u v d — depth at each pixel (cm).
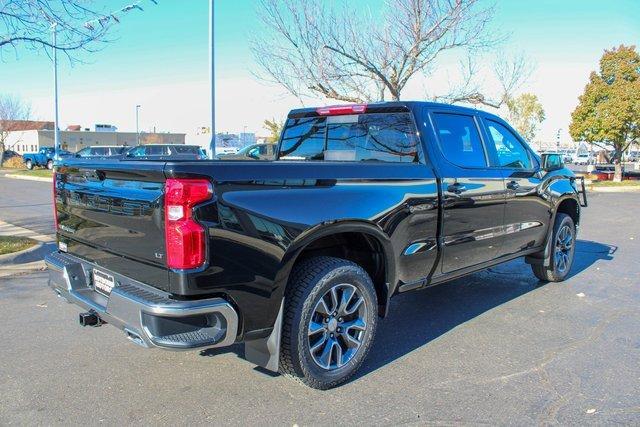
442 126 495
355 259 445
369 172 411
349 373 401
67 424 342
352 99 1283
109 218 372
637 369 427
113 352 460
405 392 390
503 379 410
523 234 600
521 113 3688
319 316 390
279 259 352
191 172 317
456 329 524
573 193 693
